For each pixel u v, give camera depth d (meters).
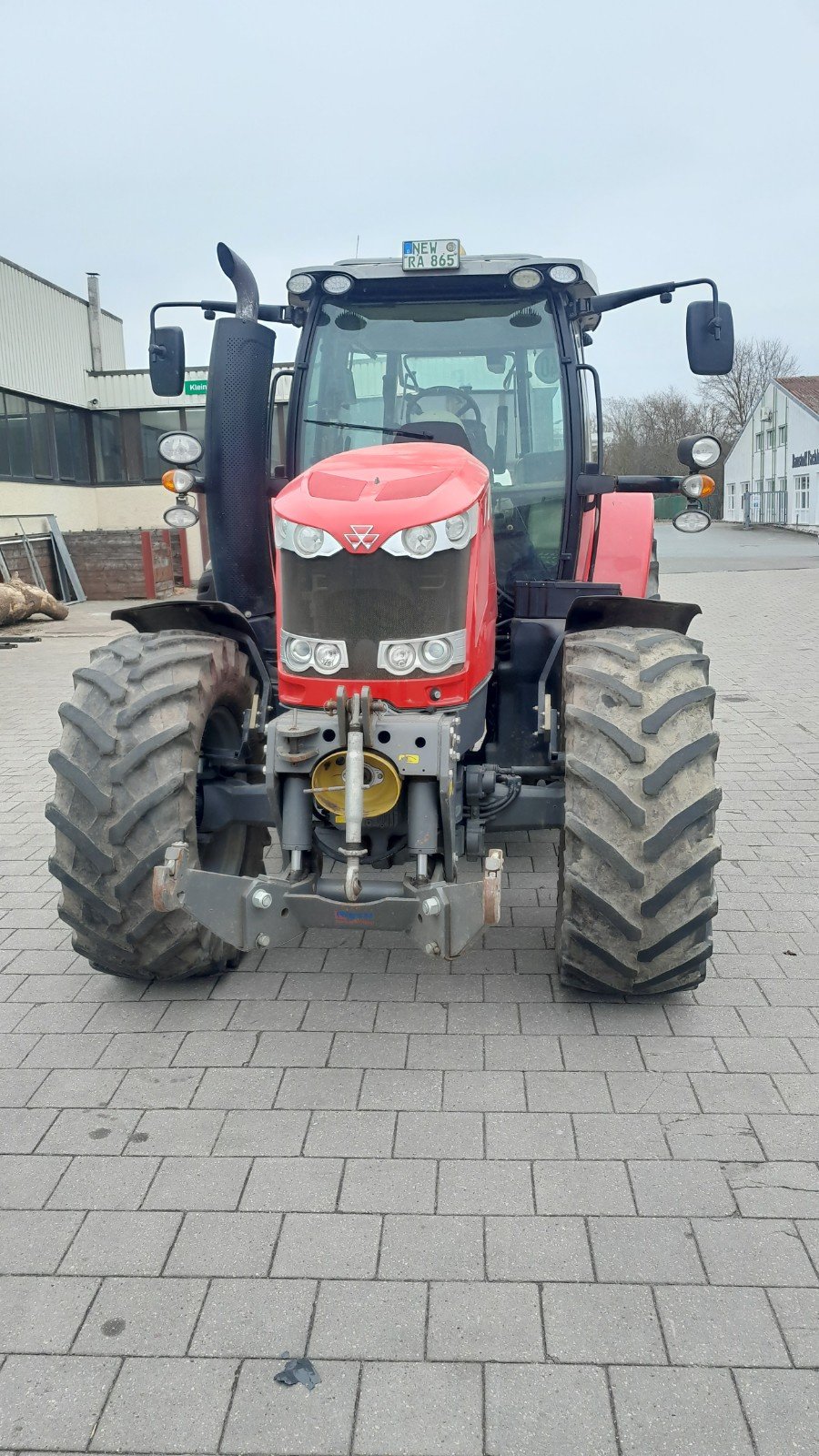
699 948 3.63
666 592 19.30
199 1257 2.71
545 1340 2.43
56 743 8.31
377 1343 2.44
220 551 4.70
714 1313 2.50
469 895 3.36
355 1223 2.80
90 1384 2.36
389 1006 3.93
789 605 16.77
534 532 4.86
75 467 21.59
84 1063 3.60
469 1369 2.37
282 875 3.58
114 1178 3.00
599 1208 2.84
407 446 4.23
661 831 3.45
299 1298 2.57
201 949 3.89
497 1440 2.20
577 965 3.68
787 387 49.53
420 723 3.41
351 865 3.32
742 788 6.61
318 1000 3.99
